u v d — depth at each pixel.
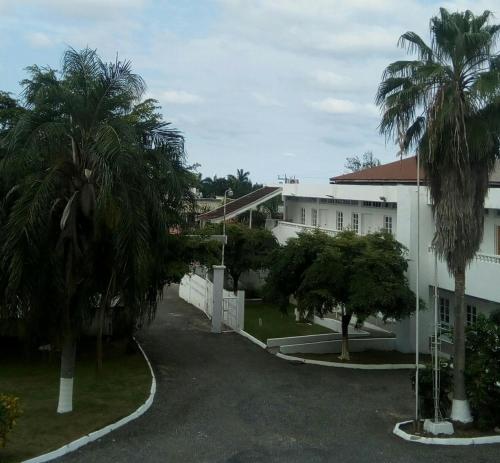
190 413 14.04
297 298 20.09
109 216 11.73
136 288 13.05
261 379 17.80
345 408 15.05
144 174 12.48
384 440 12.58
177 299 33.78
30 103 13.20
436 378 13.20
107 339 20.75
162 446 11.69
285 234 32.97
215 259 20.72
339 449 11.91
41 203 11.46
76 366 18.09
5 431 10.19
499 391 13.34
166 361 19.67
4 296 13.50
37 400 14.34
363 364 20.11
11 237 11.33
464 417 13.43
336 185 29.41
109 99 12.66
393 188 25.14
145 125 13.67
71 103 12.33
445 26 12.84
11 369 17.56
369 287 18.59
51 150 11.86
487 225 21.42
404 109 13.12
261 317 29.25
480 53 12.85
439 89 12.81
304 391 16.62
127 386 15.94
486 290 19.02
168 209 14.80
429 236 22.02
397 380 18.31
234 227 32.06
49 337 13.80
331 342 22.20
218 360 20.14
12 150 11.91
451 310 22.12
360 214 29.75
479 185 13.48
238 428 13.06
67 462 10.66
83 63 12.80
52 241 12.27
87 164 12.45
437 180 13.70
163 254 15.62
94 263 13.02
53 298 12.65
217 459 11.09
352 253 20.09
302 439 12.48
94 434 11.96
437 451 11.94
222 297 26.05
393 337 23.23
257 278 36.03
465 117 12.90
